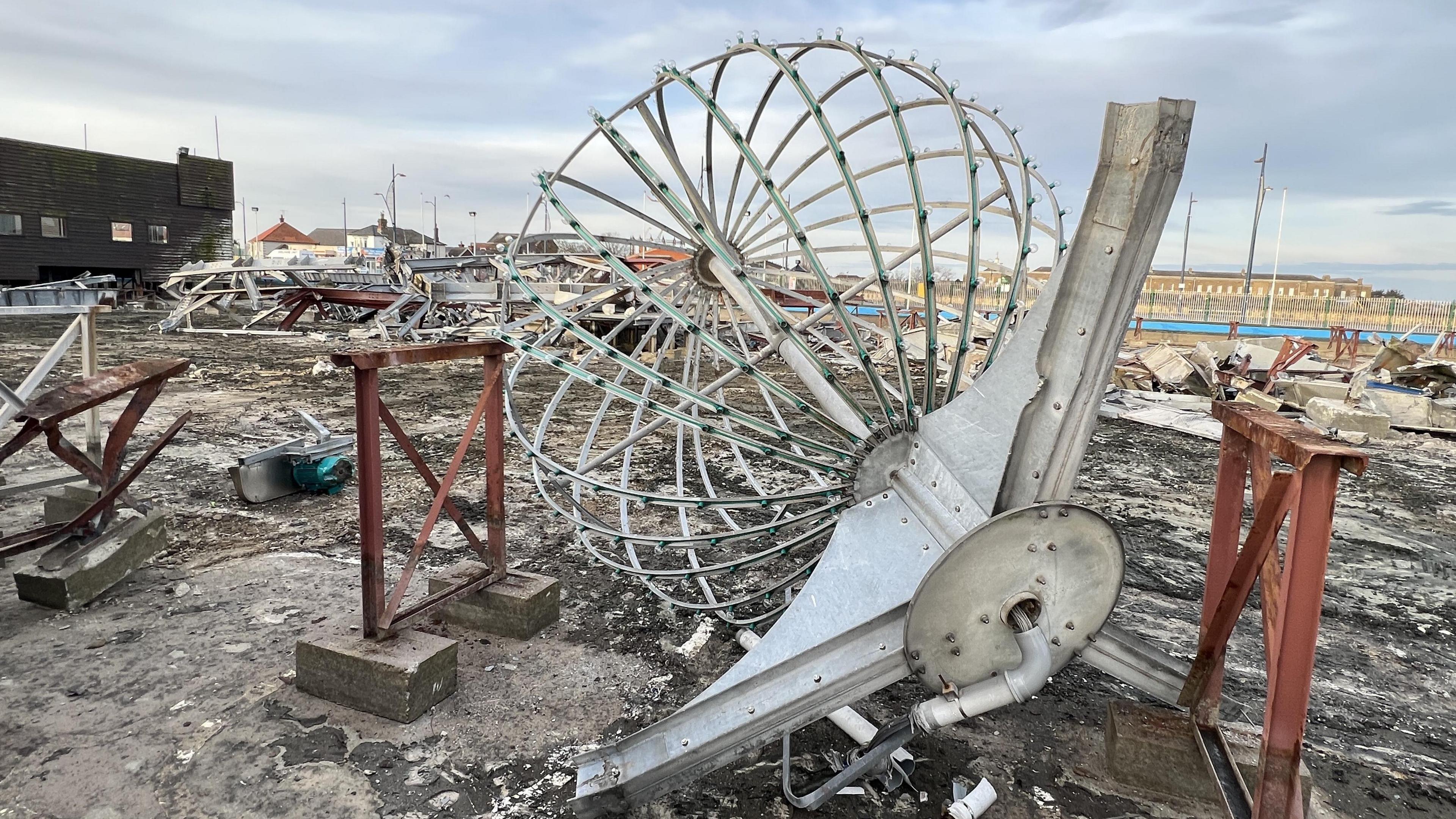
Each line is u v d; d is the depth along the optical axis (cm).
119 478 454
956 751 313
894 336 279
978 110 323
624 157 304
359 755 295
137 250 3425
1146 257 236
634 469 766
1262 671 396
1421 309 3080
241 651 368
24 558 473
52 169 3125
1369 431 1110
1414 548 622
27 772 276
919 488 278
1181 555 578
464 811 269
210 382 1184
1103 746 320
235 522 550
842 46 293
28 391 465
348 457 761
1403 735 345
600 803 258
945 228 398
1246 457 277
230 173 3684
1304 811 260
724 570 345
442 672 331
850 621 261
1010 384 259
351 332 1970
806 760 303
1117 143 229
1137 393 1363
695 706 260
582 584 472
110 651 364
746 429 966
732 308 481
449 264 1964
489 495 400
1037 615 257
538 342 373
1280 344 1703
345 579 459
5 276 3036
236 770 283
